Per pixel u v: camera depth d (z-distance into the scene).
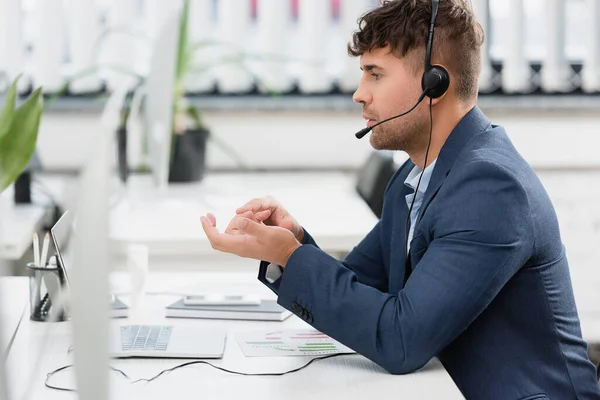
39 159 3.48
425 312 1.68
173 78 3.38
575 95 4.45
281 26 4.37
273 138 4.35
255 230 1.79
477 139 1.84
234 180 4.04
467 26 1.84
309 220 3.12
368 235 2.23
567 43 4.43
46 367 1.70
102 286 1.12
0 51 4.25
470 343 1.78
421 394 1.61
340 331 1.74
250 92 4.43
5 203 3.33
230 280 2.43
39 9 4.27
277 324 2.06
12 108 2.01
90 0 4.27
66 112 4.22
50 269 1.98
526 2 4.37
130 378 1.67
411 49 1.83
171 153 3.77
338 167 4.38
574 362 1.80
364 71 1.91
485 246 1.69
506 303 1.77
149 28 4.30
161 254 3.12
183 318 2.09
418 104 1.85
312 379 1.69
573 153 4.38
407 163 2.14
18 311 2.08
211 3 4.34
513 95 4.44
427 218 1.79
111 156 1.18
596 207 4.20
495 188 1.72
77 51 4.29
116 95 1.35
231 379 1.68
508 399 1.73
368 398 1.59
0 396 1.32
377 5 1.91
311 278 1.76
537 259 1.77
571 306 1.85
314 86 4.41
